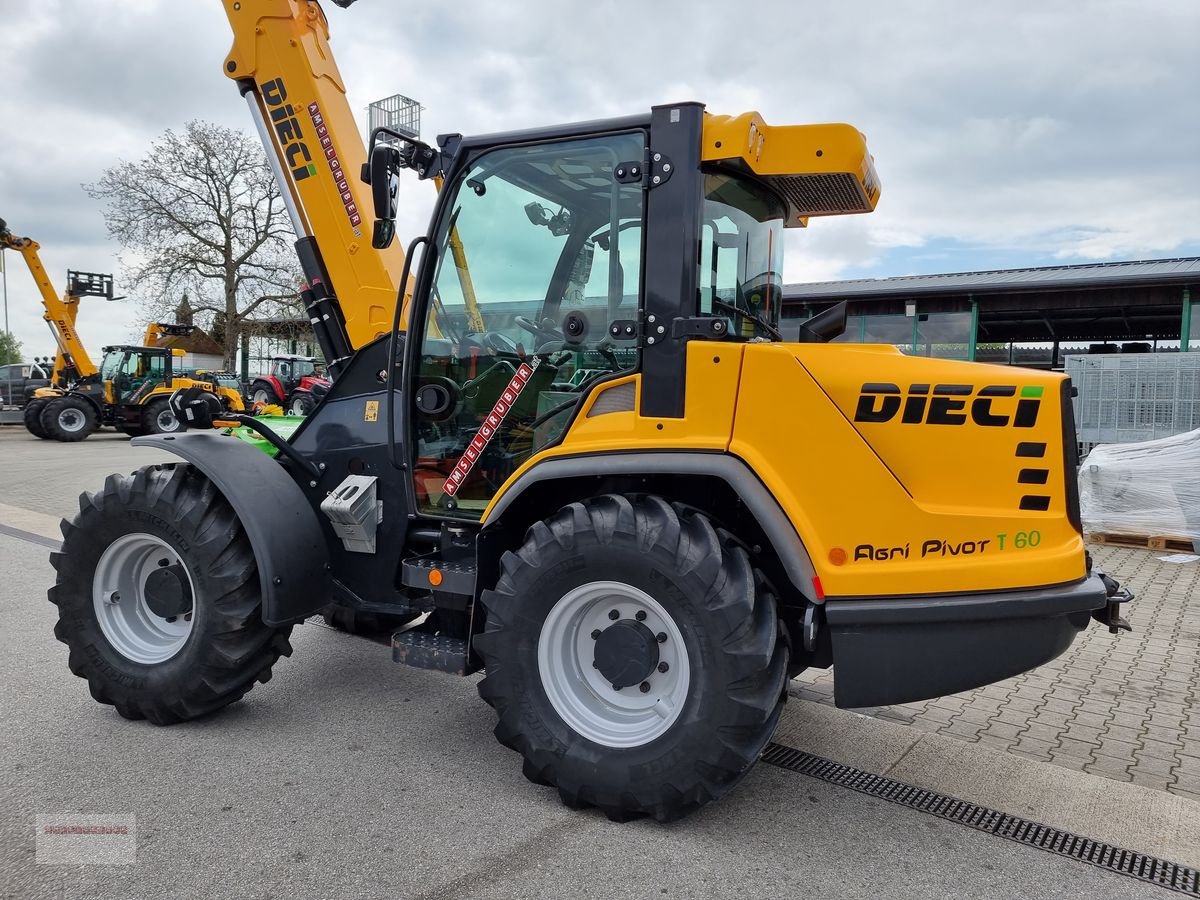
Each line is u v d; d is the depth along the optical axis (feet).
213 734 10.98
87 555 11.31
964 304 45.73
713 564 8.27
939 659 8.21
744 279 10.01
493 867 7.97
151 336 70.49
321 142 12.39
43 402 60.70
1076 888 7.86
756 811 9.23
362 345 12.48
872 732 11.56
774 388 8.39
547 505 10.28
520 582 9.04
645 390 8.91
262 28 12.42
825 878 7.94
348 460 11.66
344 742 10.79
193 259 92.53
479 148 10.11
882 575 8.15
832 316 10.92
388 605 11.49
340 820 8.79
